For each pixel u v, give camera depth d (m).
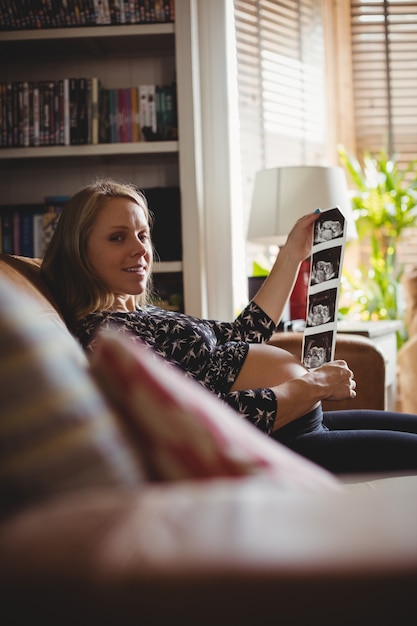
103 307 1.61
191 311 2.74
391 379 2.83
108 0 2.66
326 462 1.45
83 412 0.57
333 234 1.75
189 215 2.72
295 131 4.11
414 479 1.33
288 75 4.06
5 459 0.53
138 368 0.63
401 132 4.49
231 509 0.48
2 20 2.68
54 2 2.67
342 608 0.41
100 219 1.62
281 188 2.62
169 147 2.70
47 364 0.57
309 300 1.74
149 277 1.95
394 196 4.06
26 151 2.71
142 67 2.93
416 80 4.45
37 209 2.85
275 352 1.64
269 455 0.64
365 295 4.06
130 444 0.63
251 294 2.60
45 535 0.43
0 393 0.54
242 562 0.42
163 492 0.51
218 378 1.57
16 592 0.40
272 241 2.78
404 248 4.49
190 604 0.40
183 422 0.61
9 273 1.36
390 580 0.41
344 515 0.47
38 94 2.71
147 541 0.43
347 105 4.44
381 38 4.43
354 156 4.46
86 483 0.55
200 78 2.89
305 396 1.45
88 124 2.70
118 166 2.95
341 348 2.16
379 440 1.46
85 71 2.93
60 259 1.65
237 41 3.79
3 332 0.56
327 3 4.34
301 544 0.43
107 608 0.40
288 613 0.41
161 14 2.67
